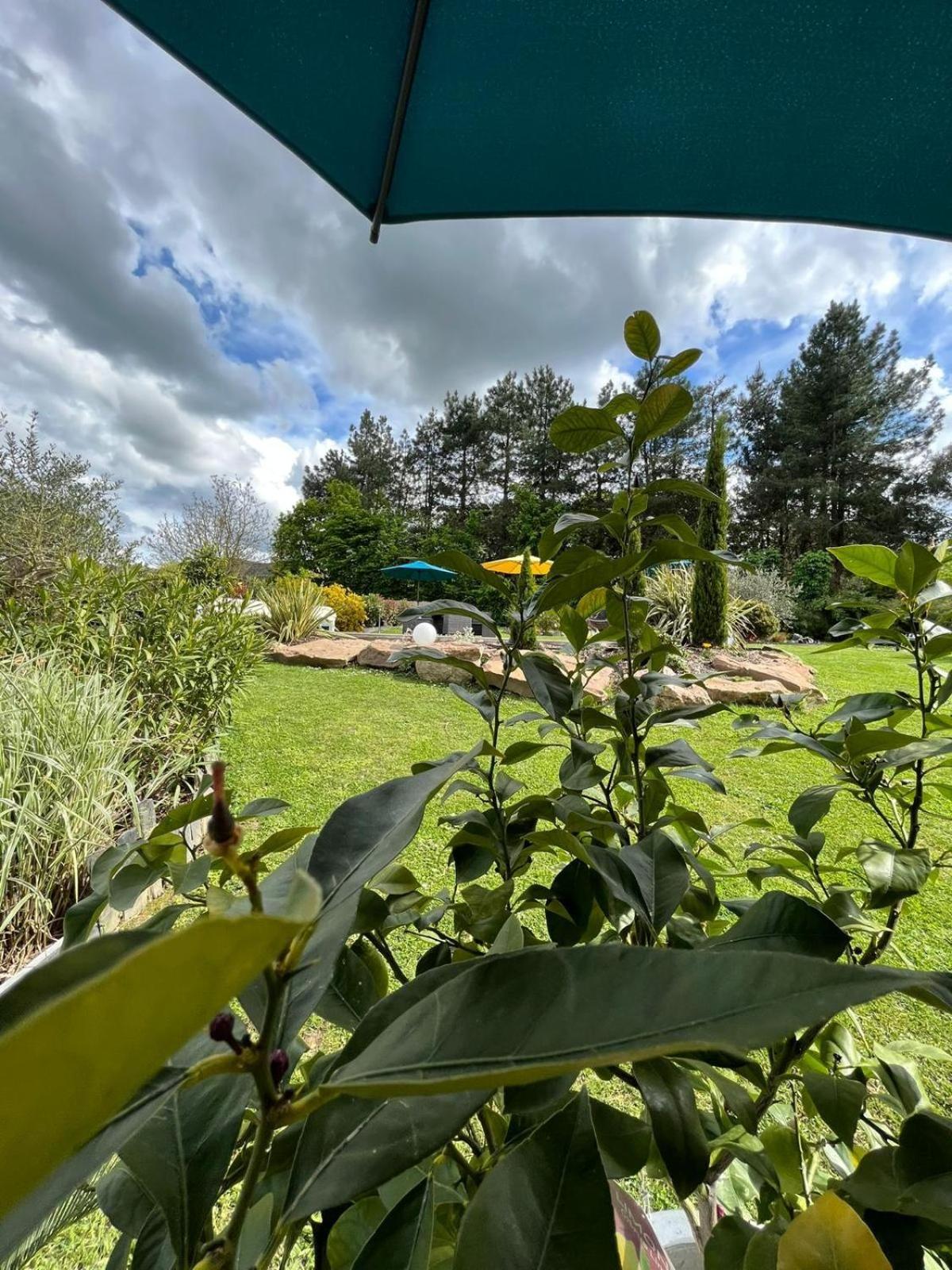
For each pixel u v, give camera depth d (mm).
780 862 813
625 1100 1276
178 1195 321
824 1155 728
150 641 3037
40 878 1666
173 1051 147
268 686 5852
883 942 677
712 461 8766
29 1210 220
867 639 791
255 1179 244
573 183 1107
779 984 213
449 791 776
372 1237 358
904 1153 419
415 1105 324
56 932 1665
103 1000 131
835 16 798
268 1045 250
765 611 9672
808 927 428
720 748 3973
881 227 1128
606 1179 311
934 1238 406
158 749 2680
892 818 854
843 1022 772
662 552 662
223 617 3357
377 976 645
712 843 801
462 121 994
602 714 771
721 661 6133
